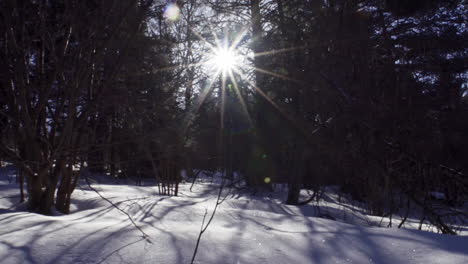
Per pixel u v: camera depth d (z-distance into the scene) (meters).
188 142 6.26
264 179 7.97
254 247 2.43
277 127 6.90
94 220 3.34
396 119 5.06
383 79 5.70
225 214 3.68
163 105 4.93
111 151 5.05
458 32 9.09
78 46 3.91
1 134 4.33
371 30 6.95
